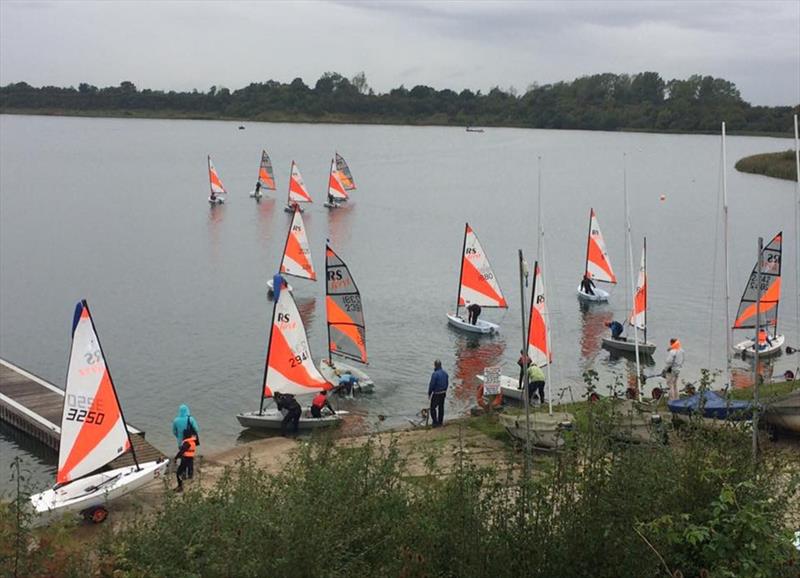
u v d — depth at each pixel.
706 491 12.97
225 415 35.81
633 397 28.31
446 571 12.99
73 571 14.13
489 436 27.95
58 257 73.69
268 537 12.95
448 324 51.25
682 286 62.12
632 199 118.50
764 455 14.54
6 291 60.50
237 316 53.81
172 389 39.38
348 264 71.31
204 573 13.20
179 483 24.73
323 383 35.56
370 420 34.44
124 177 144.12
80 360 23.94
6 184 131.62
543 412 28.72
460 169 166.88
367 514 13.99
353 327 40.22
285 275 66.12
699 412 15.08
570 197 121.56
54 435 31.52
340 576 12.68
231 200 116.88
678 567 12.55
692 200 116.50
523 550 12.71
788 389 31.81
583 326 51.06
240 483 16.78
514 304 56.81
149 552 14.07
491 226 94.06
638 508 12.67
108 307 56.06
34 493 24.59
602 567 12.41
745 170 154.38
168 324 51.66
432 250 78.75
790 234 86.12
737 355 44.41
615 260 73.00
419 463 24.14
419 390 39.09
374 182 142.88
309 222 97.31
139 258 73.69
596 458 13.50
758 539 12.09
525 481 13.71
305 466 16.48
